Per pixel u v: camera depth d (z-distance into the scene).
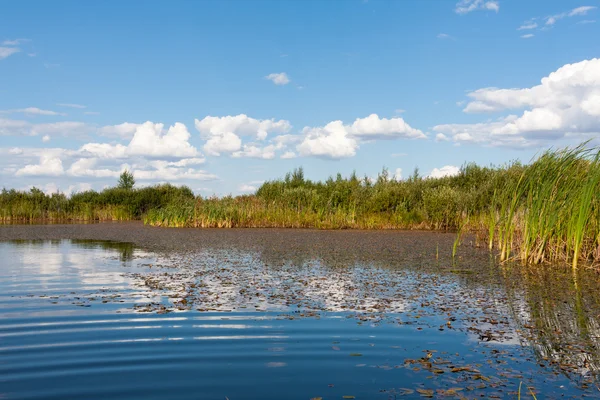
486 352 6.50
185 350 6.43
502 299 9.78
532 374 5.73
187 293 10.23
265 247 19.33
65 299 9.59
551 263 14.62
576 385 5.41
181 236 24.47
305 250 18.25
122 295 10.00
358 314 8.45
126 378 5.45
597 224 14.61
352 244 20.45
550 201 14.58
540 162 15.06
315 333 7.25
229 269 13.61
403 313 8.56
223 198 36.91
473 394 5.10
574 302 9.52
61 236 24.70
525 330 7.56
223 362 5.98
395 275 12.62
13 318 8.06
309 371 5.70
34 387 5.19
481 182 33.31
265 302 9.38
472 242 21.08
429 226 30.11
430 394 5.08
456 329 7.57
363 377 5.53
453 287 11.02
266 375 5.56
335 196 34.38
